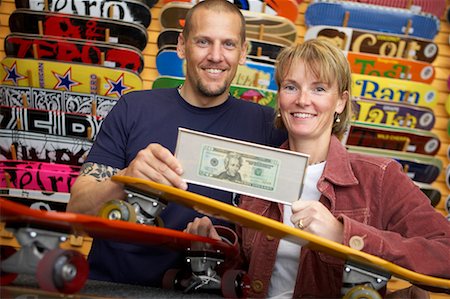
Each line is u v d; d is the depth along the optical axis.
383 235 1.50
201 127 2.24
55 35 3.36
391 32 3.49
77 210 1.84
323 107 1.75
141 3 3.40
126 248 2.15
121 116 2.25
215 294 1.77
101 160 2.20
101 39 3.38
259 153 1.55
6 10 3.61
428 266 1.50
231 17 2.21
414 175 3.59
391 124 3.55
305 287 1.71
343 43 3.47
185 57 2.31
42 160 3.45
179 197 1.41
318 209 1.49
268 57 3.39
